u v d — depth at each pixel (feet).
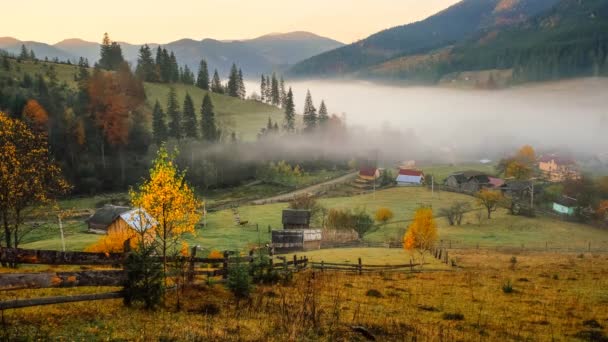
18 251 40.98
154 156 467.93
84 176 418.51
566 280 104.73
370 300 74.08
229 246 224.53
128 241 51.55
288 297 68.54
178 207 62.59
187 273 64.44
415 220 178.81
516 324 62.34
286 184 508.94
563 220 317.22
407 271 124.16
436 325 58.75
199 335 42.39
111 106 472.44
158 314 49.26
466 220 318.45
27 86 523.29
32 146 105.70
